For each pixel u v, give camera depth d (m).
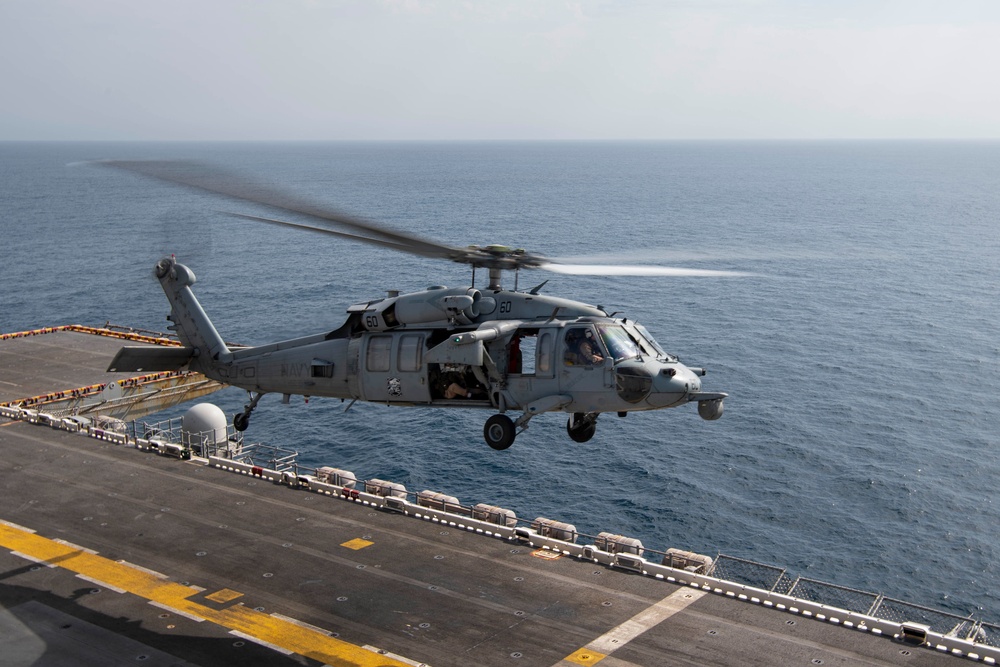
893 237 179.62
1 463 40.62
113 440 43.88
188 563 30.55
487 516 33.91
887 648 25.00
